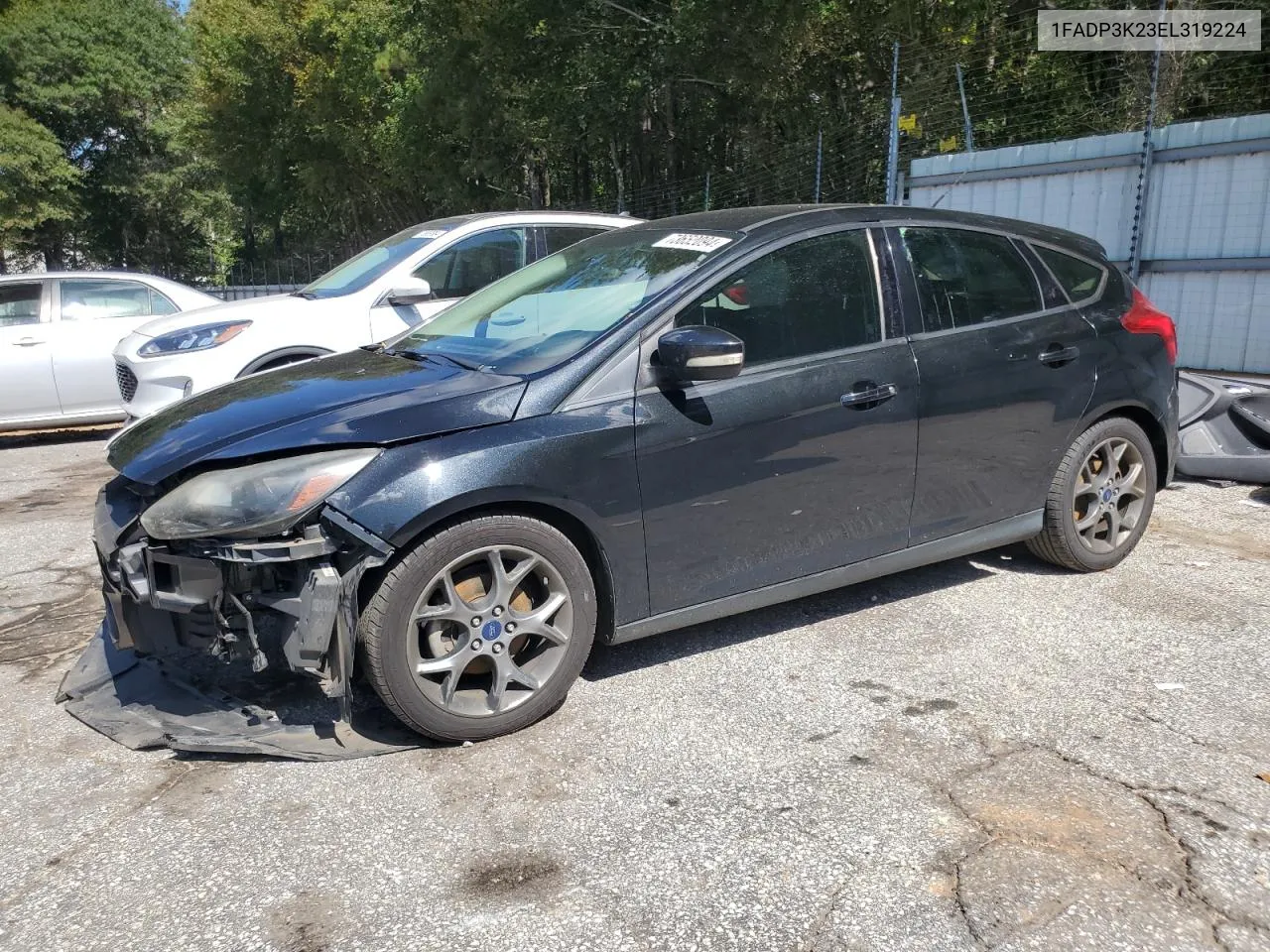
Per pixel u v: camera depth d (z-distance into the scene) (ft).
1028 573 15.25
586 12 64.03
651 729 10.79
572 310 12.26
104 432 33.04
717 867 8.36
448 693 10.27
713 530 11.56
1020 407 13.56
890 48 52.65
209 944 7.61
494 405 10.55
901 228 13.19
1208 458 20.08
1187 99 40.57
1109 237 29.91
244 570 10.05
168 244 150.30
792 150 53.36
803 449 11.91
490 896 8.07
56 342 29.40
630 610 11.28
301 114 103.45
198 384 21.26
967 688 11.55
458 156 82.43
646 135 70.95
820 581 12.53
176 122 127.34
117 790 9.84
